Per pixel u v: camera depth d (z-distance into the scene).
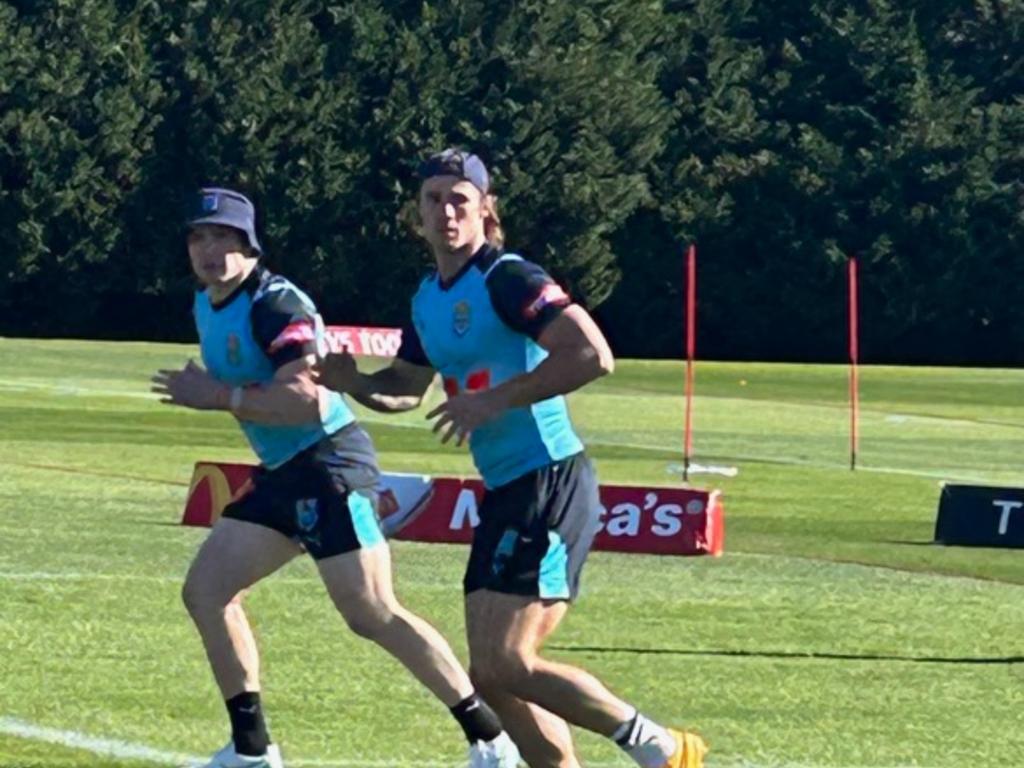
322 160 60.50
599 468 22.97
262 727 7.30
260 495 7.20
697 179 63.62
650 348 64.69
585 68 61.59
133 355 42.97
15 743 8.15
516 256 6.68
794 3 65.00
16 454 21.64
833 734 8.90
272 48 60.38
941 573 14.47
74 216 59.31
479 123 61.66
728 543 15.95
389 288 61.53
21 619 11.11
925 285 63.34
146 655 10.16
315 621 11.34
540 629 6.65
